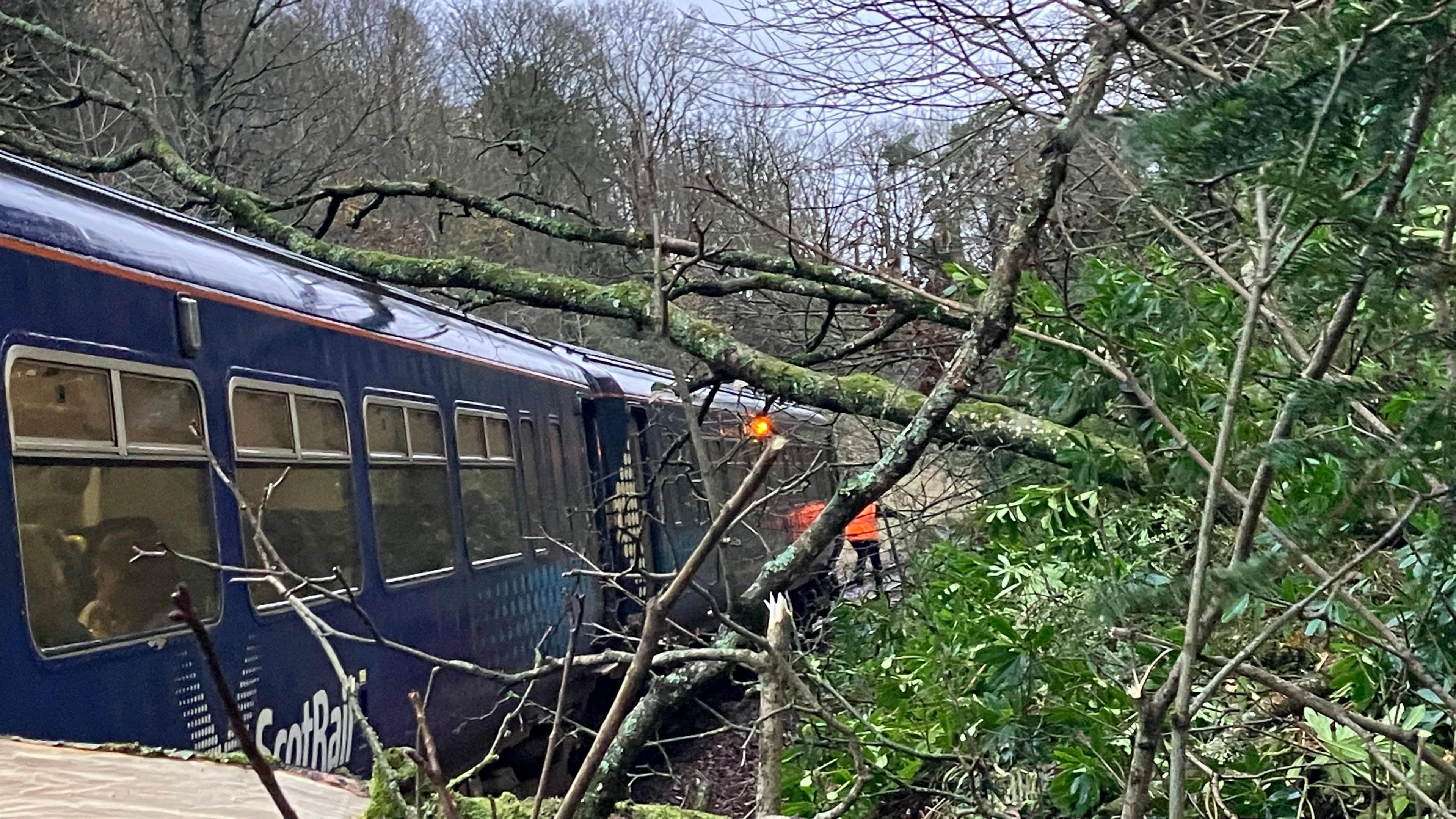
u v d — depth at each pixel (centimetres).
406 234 1953
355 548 655
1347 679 430
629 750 364
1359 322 329
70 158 938
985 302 450
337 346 671
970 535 872
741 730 472
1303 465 303
